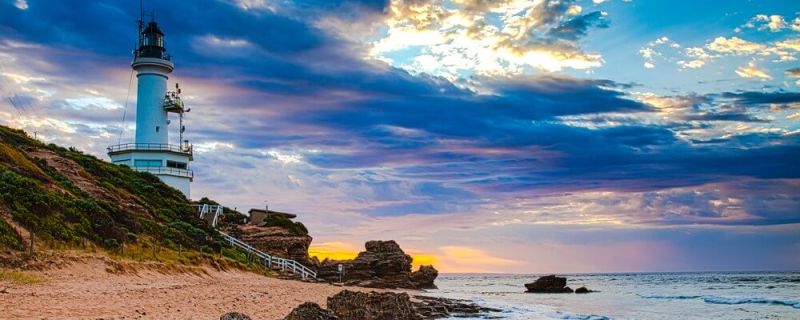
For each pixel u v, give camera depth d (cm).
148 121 7650
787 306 5372
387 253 7294
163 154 7544
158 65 7712
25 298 2172
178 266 4119
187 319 2119
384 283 6938
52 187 4419
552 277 8150
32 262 2894
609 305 5409
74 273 3000
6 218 3312
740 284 10600
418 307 3928
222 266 4978
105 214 4228
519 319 3675
